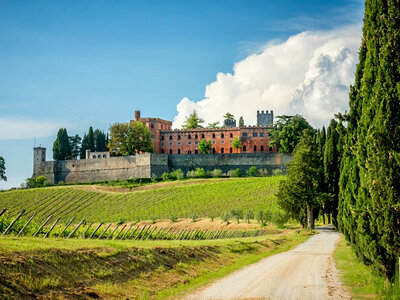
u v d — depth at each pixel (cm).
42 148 18800
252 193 11494
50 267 2008
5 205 12912
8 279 1728
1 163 16138
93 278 2116
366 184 2362
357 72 3077
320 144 8681
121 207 11900
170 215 10550
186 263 2952
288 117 15912
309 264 3266
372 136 2155
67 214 11706
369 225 2398
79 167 16975
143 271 2478
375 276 2583
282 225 7981
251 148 17100
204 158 16012
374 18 2442
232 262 3447
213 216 9600
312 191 7169
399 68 2202
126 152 16825
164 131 18225
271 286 2289
